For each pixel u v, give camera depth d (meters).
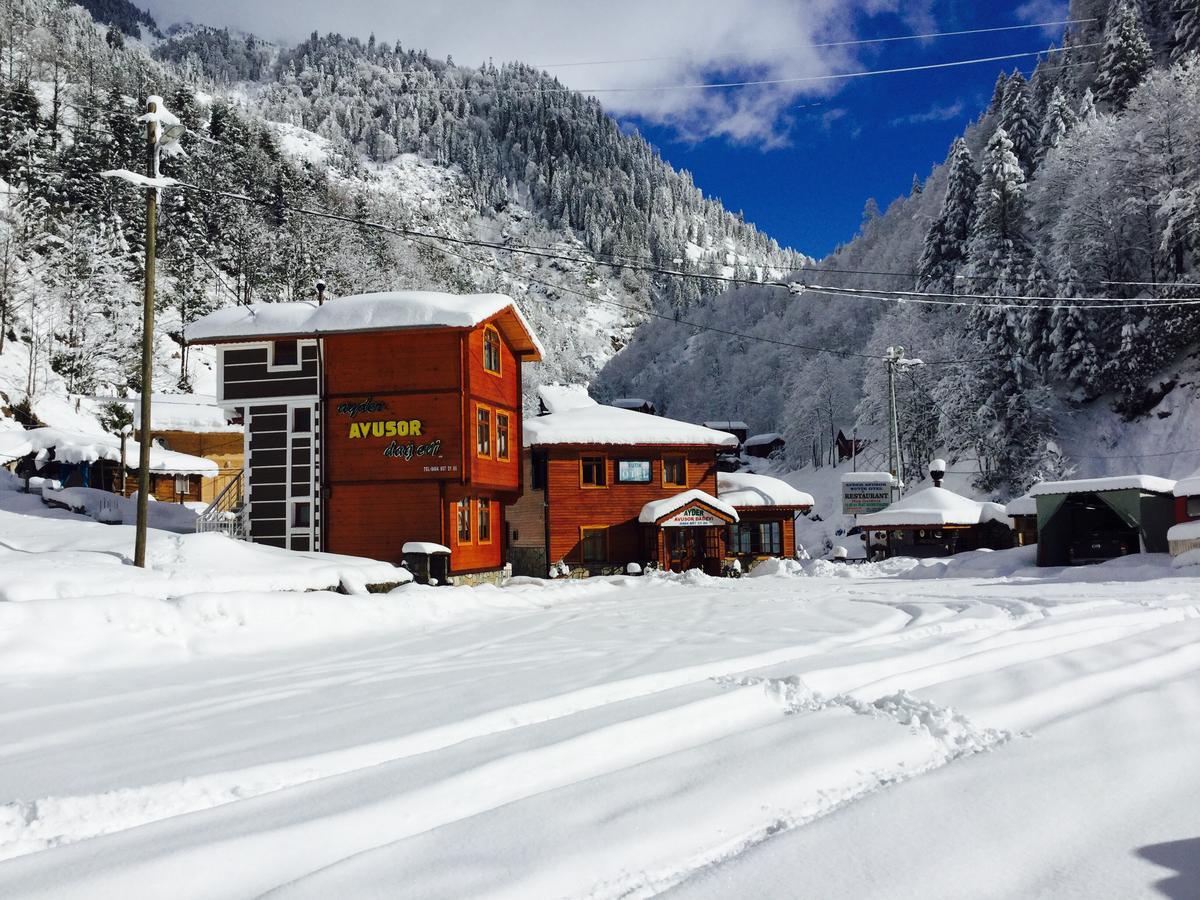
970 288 64.44
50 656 10.88
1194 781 5.15
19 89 105.31
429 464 26.16
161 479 45.53
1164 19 90.19
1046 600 15.55
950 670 8.72
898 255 109.38
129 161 92.81
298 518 26.81
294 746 6.42
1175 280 55.31
